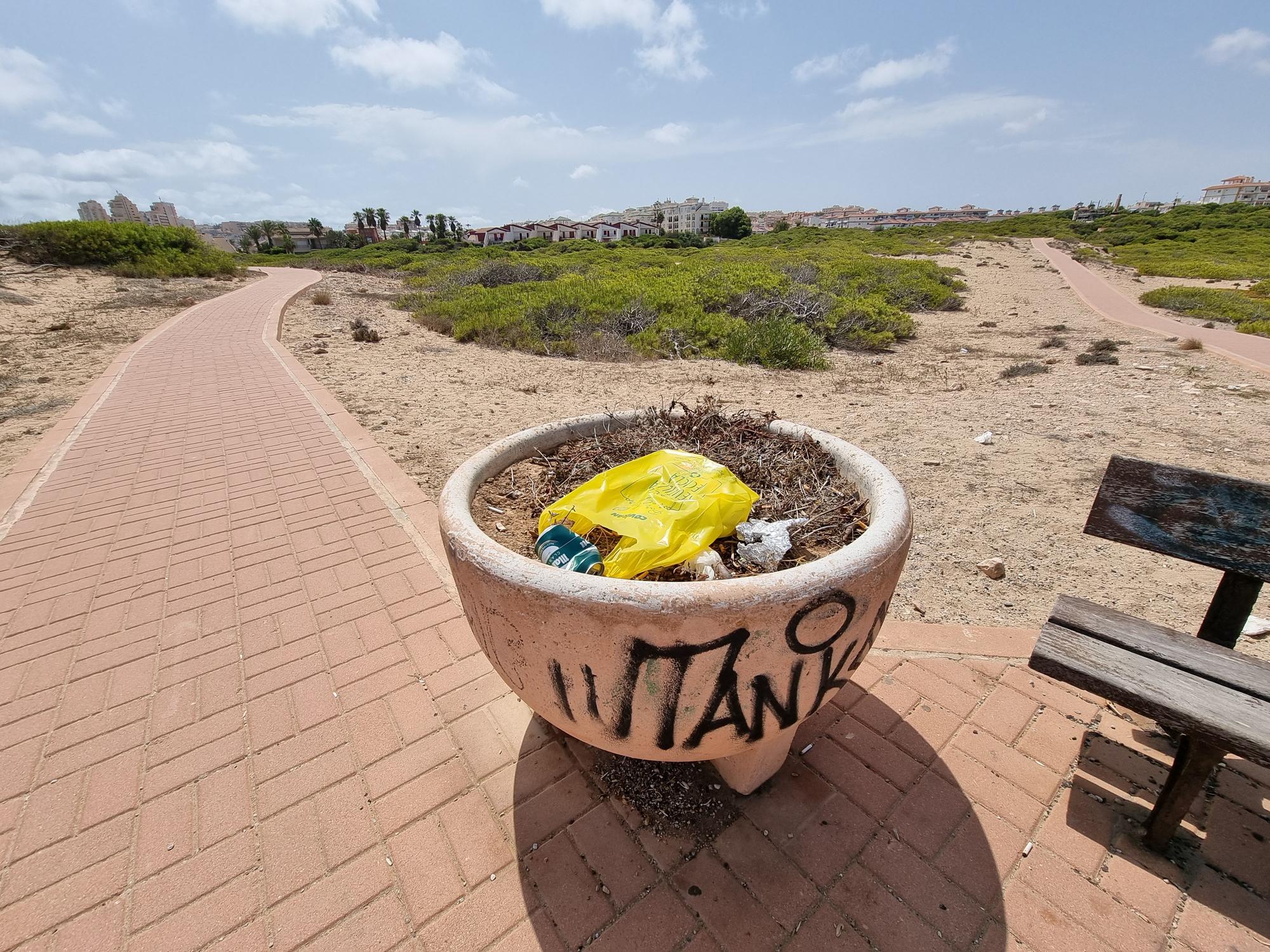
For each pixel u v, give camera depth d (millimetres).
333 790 2068
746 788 2000
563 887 1765
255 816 1982
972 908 1697
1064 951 1593
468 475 1995
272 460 4895
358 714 2373
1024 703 2373
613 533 1829
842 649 1519
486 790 2059
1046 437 5551
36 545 3666
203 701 2457
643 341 10703
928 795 2018
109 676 2602
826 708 2363
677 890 1750
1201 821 1918
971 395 7410
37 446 5258
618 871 1801
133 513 4039
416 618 2918
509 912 1705
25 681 2586
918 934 1638
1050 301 18188
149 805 2027
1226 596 1889
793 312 12617
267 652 2717
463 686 2496
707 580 1423
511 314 12062
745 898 1729
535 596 1375
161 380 7555
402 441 5715
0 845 1907
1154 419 6004
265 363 8570
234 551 3553
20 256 19281
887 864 1809
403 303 16453
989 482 4531
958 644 2670
